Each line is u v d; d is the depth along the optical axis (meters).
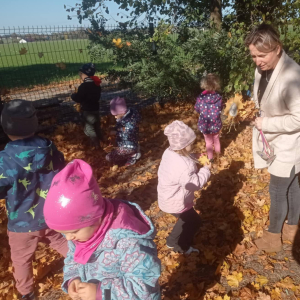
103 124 8.04
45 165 2.22
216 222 3.68
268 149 2.78
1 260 3.40
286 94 2.43
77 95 6.04
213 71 8.18
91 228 1.43
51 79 15.55
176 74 8.32
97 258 1.53
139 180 5.01
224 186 4.50
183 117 8.27
